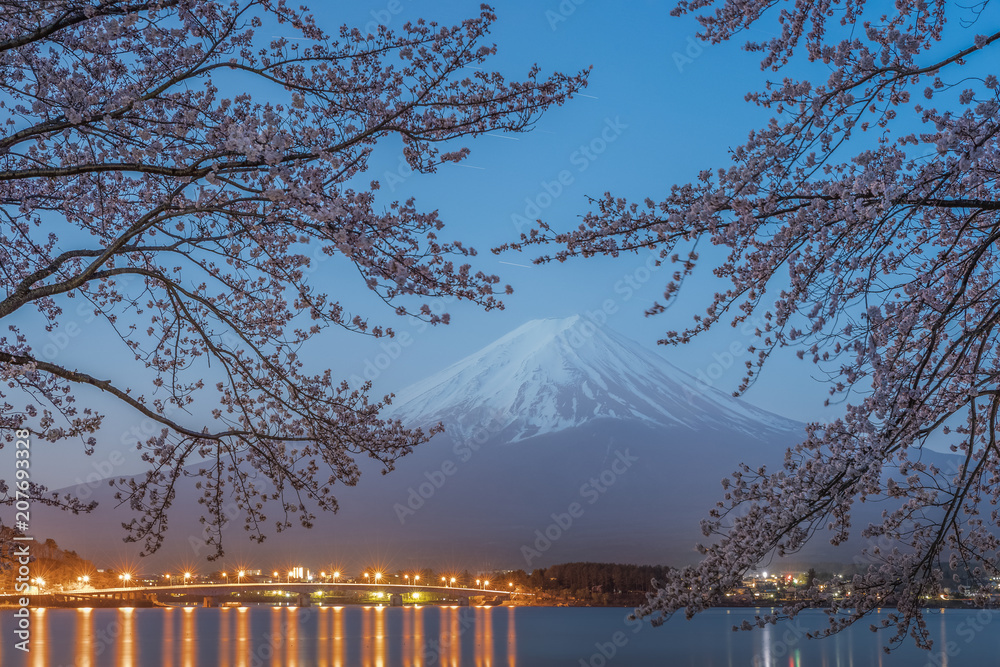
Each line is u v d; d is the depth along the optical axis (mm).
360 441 9633
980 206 6266
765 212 6688
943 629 112812
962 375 6781
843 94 6348
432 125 7895
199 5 8031
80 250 8062
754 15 6906
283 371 9383
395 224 6926
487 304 7855
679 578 7469
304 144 6922
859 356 6527
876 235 6547
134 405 8305
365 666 78750
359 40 8406
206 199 7363
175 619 158250
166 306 10508
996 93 5758
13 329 10273
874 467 6480
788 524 6918
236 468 9906
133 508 9758
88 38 8320
